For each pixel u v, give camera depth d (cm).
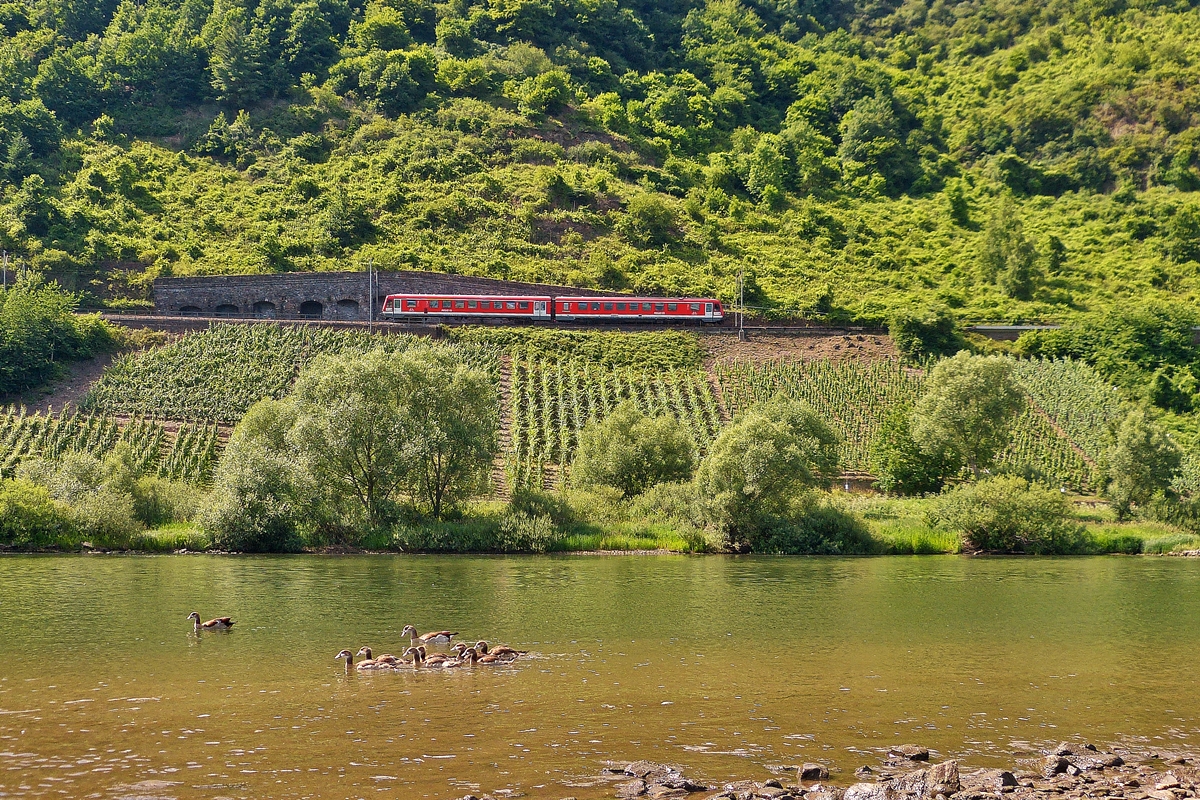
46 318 10444
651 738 2484
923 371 11656
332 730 2525
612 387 10669
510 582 5069
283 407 7431
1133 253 16038
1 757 2314
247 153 16662
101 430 8962
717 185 17800
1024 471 8619
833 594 4747
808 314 13088
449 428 6894
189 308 12369
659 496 7288
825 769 2211
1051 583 5206
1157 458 7988
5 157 15100
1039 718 2702
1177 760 2362
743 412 10194
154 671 3108
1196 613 4275
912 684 3033
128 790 2109
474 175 16288
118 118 17400
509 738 2473
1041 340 12331
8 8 19650
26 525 6344
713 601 4506
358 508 6806
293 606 4278
